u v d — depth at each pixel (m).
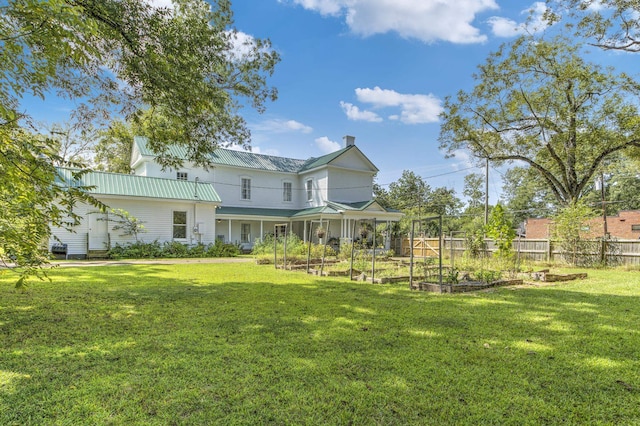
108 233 15.57
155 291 6.62
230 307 5.24
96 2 5.23
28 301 5.44
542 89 16.14
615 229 26.47
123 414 2.15
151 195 16.47
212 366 2.91
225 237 22.69
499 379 2.74
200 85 7.30
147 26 6.18
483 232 15.74
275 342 3.55
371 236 22.78
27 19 2.87
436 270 9.59
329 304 5.56
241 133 13.68
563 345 3.59
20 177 3.15
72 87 6.75
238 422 2.08
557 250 14.24
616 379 2.78
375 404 2.32
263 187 24.72
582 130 15.66
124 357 3.10
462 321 4.55
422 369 2.91
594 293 6.95
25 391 2.42
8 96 3.75
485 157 18.89
